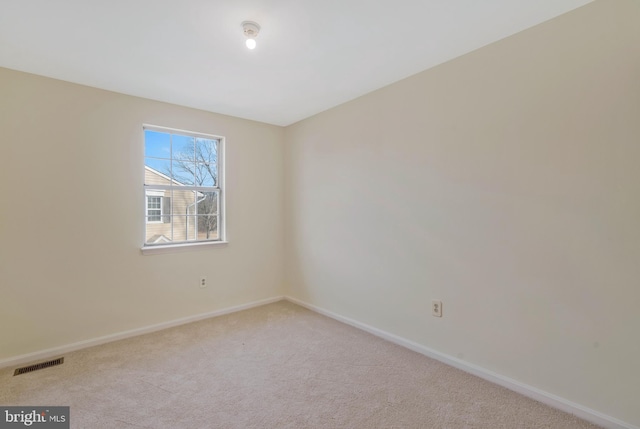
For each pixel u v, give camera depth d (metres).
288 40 2.05
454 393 2.02
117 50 2.15
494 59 2.11
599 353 1.72
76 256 2.66
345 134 3.23
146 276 3.03
